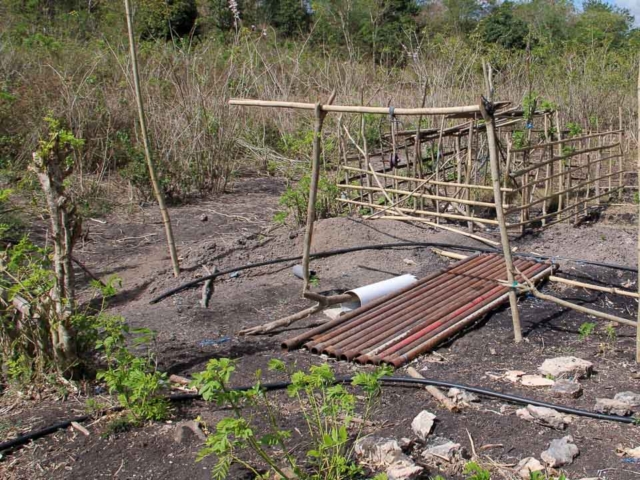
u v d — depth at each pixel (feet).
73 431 12.18
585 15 63.67
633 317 18.04
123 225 27.32
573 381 13.73
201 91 35.14
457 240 24.12
